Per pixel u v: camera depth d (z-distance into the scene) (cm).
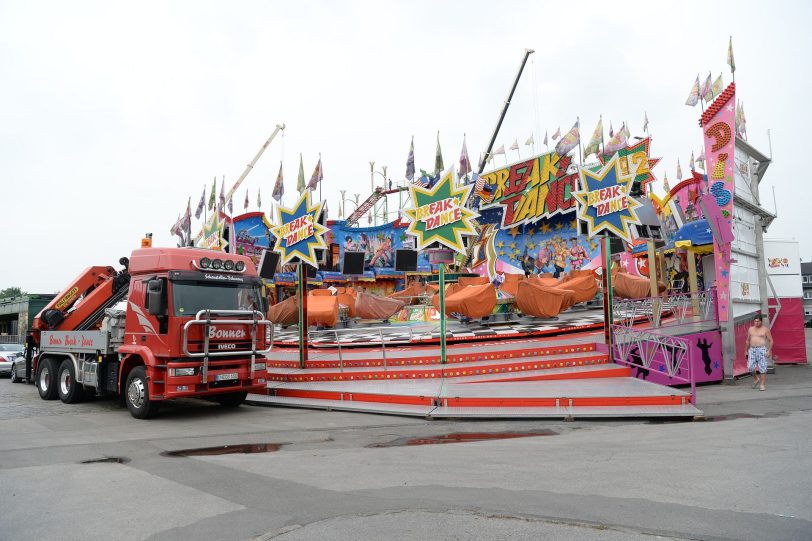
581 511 516
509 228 3662
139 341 1232
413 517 507
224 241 2997
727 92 1619
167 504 571
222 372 1230
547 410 1116
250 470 715
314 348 1995
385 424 1082
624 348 1520
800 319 2173
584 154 3538
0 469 739
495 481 631
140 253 1269
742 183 1916
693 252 1997
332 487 621
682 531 461
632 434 919
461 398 1173
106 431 1045
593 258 3381
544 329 1839
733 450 777
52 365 1555
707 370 1585
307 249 1658
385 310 2548
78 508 566
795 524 476
